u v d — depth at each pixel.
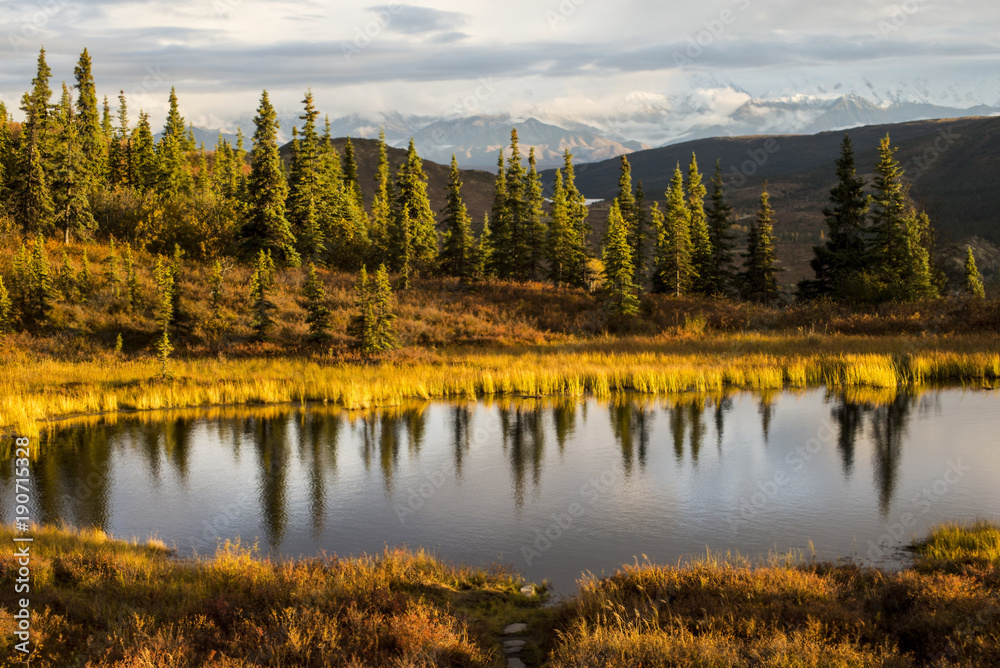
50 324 42.31
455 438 25.81
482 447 24.50
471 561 14.57
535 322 51.31
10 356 37.59
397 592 11.22
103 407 30.78
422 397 33.44
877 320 49.56
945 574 11.04
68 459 23.11
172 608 9.95
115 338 42.09
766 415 28.42
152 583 11.23
